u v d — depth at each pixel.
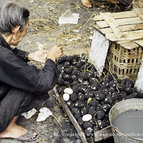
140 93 2.45
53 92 2.86
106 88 2.56
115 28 2.61
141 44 2.39
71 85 2.72
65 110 2.55
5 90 2.07
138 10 2.90
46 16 4.52
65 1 5.07
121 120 2.12
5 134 2.25
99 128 2.22
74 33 3.97
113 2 4.84
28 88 2.01
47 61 2.14
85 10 4.67
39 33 4.02
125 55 2.51
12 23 1.89
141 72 2.44
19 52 2.54
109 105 2.34
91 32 3.97
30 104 2.23
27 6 4.92
